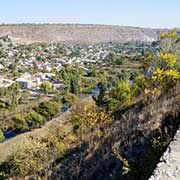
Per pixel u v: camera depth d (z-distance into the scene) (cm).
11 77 12644
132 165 711
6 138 5859
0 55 17838
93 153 962
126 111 1315
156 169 514
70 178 934
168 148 583
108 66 14388
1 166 1432
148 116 916
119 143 861
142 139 794
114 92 1973
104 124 1284
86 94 9575
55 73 13125
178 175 493
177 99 923
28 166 1252
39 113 6750
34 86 11288
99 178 807
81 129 1405
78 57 19725
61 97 8400
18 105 8412
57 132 1611
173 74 1373
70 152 1170
